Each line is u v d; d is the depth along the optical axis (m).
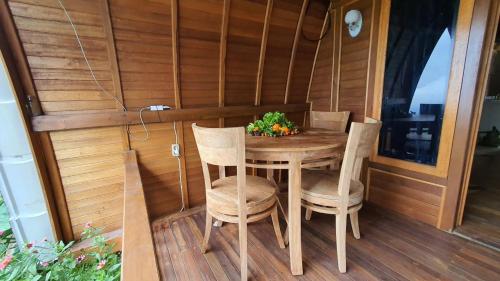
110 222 2.11
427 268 1.53
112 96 1.97
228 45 2.39
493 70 4.92
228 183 1.72
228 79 2.56
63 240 1.90
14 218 1.70
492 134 4.87
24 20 1.52
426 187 2.03
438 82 1.87
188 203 2.54
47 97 1.72
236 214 1.45
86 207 1.98
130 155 2.06
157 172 2.30
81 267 1.72
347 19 2.42
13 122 1.57
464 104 1.72
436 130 1.92
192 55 2.24
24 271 1.55
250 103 2.81
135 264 0.89
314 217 2.25
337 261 1.63
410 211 2.17
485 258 1.61
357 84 2.54
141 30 1.92
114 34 1.82
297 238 1.50
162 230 2.12
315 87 3.12
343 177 1.42
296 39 2.74
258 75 2.71
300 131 2.04
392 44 2.15
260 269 1.58
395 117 2.20
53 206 1.82
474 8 1.61
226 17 2.21
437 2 1.82
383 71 2.25
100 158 1.99
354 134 1.33
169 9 1.96
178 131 2.35
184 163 2.44
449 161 1.85
